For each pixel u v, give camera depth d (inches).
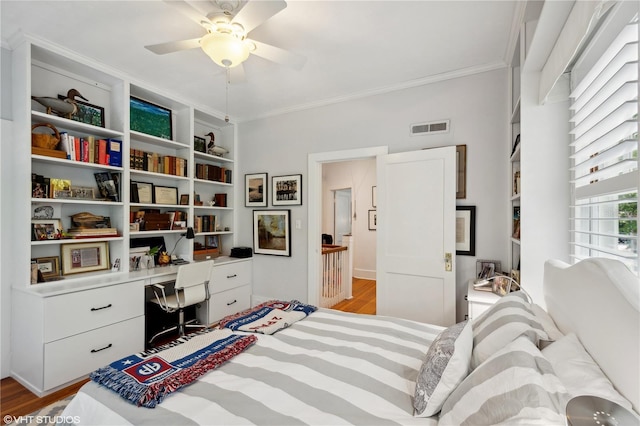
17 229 92.4
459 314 112.5
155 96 129.6
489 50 97.9
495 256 106.7
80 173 111.6
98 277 105.0
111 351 98.0
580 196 62.0
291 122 151.1
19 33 87.9
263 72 113.0
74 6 76.8
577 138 60.2
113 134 113.3
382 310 122.1
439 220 111.5
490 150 108.0
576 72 68.8
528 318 49.6
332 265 174.7
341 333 69.4
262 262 159.9
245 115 162.4
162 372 50.2
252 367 54.2
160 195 133.8
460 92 113.2
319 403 43.4
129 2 75.3
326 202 272.5
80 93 111.3
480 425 33.7
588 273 39.9
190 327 135.2
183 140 142.9
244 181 166.7
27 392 85.6
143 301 108.3
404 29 86.4
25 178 89.6
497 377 35.8
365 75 115.4
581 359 37.4
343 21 82.4
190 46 75.5
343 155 136.2
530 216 75.2
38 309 84.4
